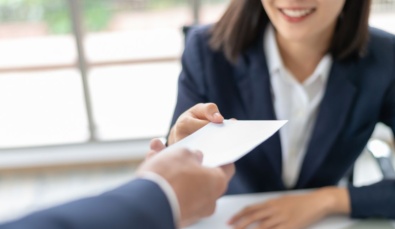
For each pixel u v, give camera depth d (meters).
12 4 2.20
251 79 1.03
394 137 1.09
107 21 2.26
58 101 2.52
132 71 2.50
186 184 0.43
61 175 2.33
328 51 1.01
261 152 1.01
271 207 0.90
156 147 0.57
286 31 0.92
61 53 2.44
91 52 2.30
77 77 2.51
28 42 2.39
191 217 0.45
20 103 2.55
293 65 1.05
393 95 1.03
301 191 0.99
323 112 1.00
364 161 1.43
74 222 0.34
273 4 0.91
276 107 1.03
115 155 2.34
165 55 2.43
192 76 1.08
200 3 2.13
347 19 0.98
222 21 1.07
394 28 1.79
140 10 2.27
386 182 0.96
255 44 1.05
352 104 1.00
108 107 2.47
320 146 1.00
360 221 0.93
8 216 0.35
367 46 1.02
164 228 0.38
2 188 2.25
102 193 0.37
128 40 2.36
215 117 0.67
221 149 0.57
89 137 2.37
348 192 0.94
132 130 2.39
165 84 2.50
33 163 2.33
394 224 0.92
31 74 2.53
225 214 0.90
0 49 2.42
